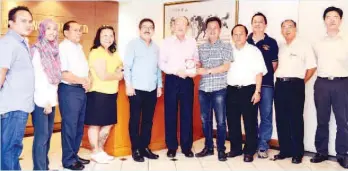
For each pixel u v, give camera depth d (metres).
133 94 3.73
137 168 3.55
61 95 3.28
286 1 4.42
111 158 3.83
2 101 2.66
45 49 2.94
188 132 3.97
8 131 2.69
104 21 5.85
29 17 2.72
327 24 3.71
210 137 4.03
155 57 3.82
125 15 6.04
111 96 3.70
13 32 2.68
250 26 4.82
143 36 3.76
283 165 3.74
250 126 3.82
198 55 3.88
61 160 3.75
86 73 3.42
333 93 3.69
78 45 3.43
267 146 4.11
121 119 4.01
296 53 3.77
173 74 3.83
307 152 4.30
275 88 3.91
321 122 3.83
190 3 5.48
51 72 2.93
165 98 3.91
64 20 5.38
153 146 4.36
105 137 3.87
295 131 3.83
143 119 3.87
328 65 3.69
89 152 4.20
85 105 3.50
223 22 5.11
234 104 3.84
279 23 4.51
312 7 4.17
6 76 2.66
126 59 3.72
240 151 4.07
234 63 3.78
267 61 3.95
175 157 3.99
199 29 5.39
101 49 3.62
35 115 2.93
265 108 4.01
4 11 4.79
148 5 5.99
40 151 2.96
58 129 5.34
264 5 4.65
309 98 4.25
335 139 3.88
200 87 3.89
